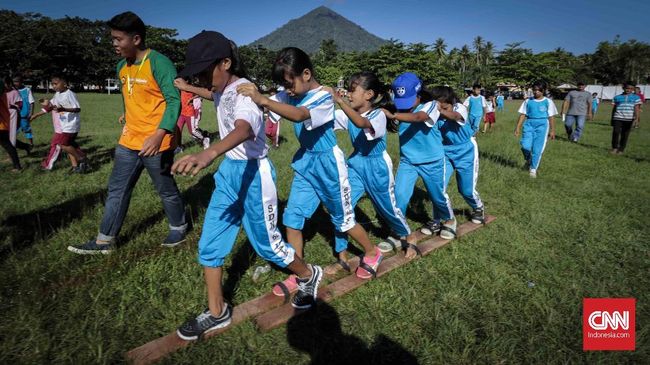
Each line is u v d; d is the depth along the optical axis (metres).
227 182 2.39
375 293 2.94
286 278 3.18
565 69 72.44
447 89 3.78
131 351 2.25
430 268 3.36
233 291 2.96
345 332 2.51
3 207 4.38
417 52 66.81
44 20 53.62
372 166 3.19
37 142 9.46
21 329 2.37
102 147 8.77
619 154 9.48
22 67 48.62
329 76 78.81
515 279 3.20
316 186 2.95
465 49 85.00
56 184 5.45
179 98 3.29
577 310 2.77
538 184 6.18
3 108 6.01
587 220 4.54
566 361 2.29
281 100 2.89
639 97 9.36
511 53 72.81
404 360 2.29
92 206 4.50
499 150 9.30
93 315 2.58
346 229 3.00
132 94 3.30
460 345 2.42
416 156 3.64
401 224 3.43
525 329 2.57
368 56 72.31
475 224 4.38
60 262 3.17
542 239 4.02
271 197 2.44
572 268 3.37
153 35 64.50
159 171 3.42
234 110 2.22
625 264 3.48
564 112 11.68
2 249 3.37
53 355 2.24
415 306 2.78
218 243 2.40
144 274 3.06
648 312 2.79
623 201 5.33
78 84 61.56
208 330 2.41
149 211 4.39
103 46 61.56
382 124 2.97
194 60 2.11
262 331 2.50
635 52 75.81
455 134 3.99
